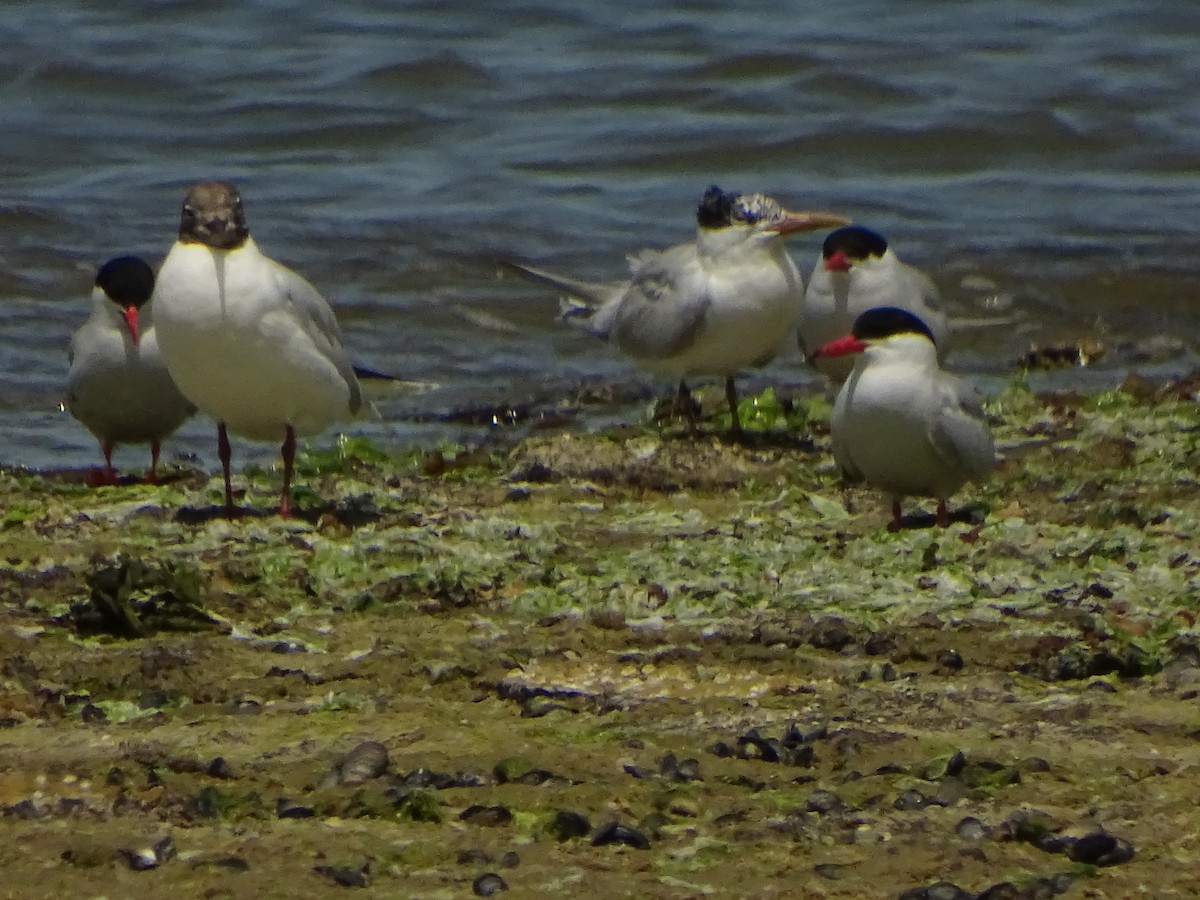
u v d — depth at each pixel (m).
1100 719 9.66
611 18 34.06
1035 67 31.55
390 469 15.55
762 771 9.02
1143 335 21.69
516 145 28.41
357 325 21.53
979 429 13.34
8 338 20.66
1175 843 8.25
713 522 13.59
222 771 8.94
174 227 24.58
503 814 8.48
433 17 34.03
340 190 26.39
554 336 21.39
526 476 15.09
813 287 17.31
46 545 12.81
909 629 10.95
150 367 14.79
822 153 28.45
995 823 8.42
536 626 11.16
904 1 34.94
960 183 27.31
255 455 17.25
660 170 27.80
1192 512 13.43
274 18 33.81
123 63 31.16
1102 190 27.03
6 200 25.23
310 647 10.84
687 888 7.83
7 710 9.84
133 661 10.46
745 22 33.84
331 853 8.12
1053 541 12.56
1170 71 31.41
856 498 14.50
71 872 7.94
